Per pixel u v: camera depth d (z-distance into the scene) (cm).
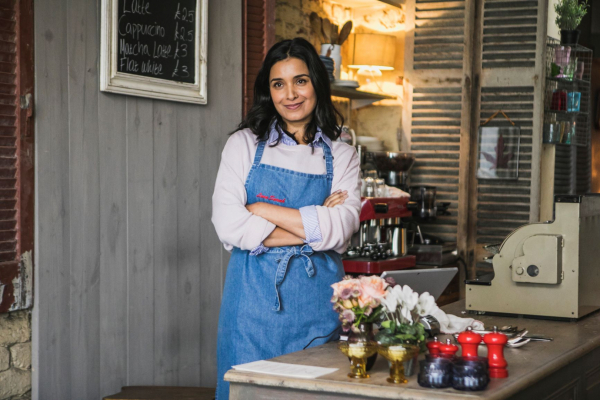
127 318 276
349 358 167
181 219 301
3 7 229
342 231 218
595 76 707
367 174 445
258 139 229
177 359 300
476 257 459
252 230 213
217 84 319
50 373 247
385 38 454
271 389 167
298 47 222
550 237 236
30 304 241
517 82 445
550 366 177
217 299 321
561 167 539
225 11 322
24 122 235
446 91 457
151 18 280
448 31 454
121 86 267
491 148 449
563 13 488
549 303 240
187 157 303
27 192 238
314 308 218
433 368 155
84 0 255
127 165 274
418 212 427
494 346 166
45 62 241
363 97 453
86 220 258
